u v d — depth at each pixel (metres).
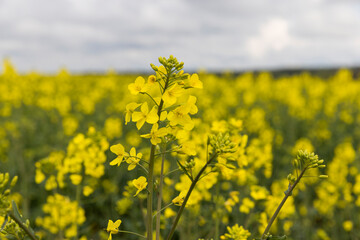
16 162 6.31
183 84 1.50
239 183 3.85
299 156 1.79
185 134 1.70
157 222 1.75
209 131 2.97
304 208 5.15
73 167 3.15
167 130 1.60
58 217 3.22
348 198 4.53
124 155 1.60
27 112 11.90
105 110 13.35
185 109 1.53
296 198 5.81
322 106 14.62
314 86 16.22
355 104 14.51
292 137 9.18
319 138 9.22
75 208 3.27
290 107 12.23
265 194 3.18
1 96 10.61
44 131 9.66
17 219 1.49
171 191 3.86
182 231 3.54
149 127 7.38
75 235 3.35
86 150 3.21
